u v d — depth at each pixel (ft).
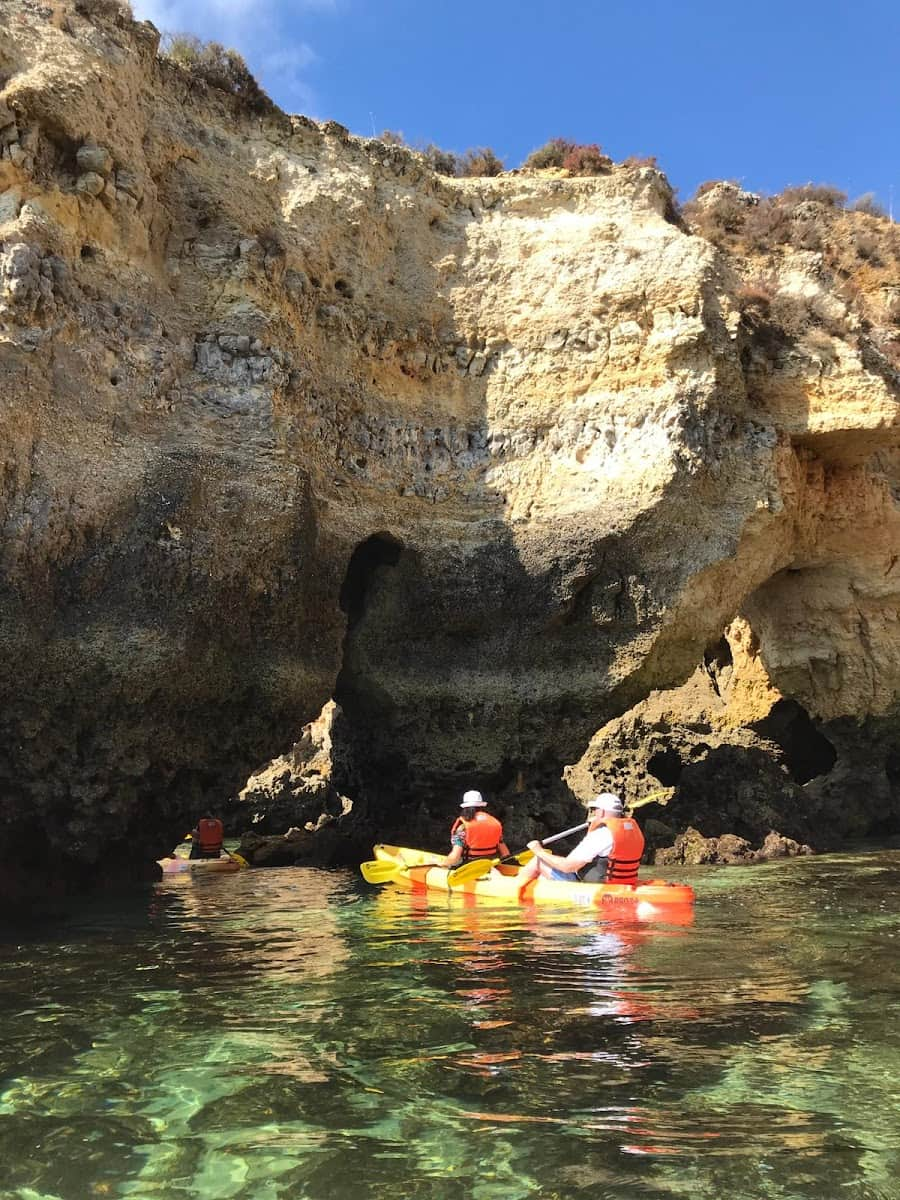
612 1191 12.95
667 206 64.95
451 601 53.88
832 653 72.43
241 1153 14.33
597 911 34.35
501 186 62.39
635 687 54.08
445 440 57.31
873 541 68.44
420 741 54.34
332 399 52.85
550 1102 15.88
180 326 46.78
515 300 59.47
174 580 39.73
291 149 56.13
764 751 74.08
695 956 26.37
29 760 35.65
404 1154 14.19
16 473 36.01
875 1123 14.89
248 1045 18.95
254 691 42.88
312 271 53.31
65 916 35.50
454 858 41.50
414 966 25.73
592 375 57.21
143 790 39.73
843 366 59.00
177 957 27.53
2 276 37.63
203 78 53.42
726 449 56.29
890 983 23.02
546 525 54.44
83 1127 15.26
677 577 53.21
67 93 41.70
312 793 78.23
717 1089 16.28
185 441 43.50
